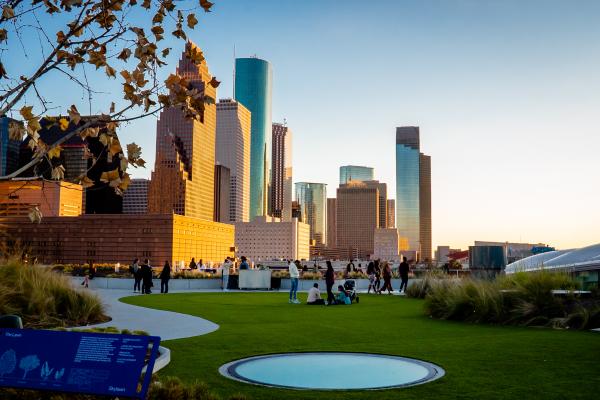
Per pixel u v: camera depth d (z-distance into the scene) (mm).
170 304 24969
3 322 6594
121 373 5285
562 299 17281
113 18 5297
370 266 35625
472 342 12805
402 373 9344
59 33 5324
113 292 35094
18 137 4988
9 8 4938
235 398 7105
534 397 7699
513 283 19625
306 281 39594
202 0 5371
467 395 7785
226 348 11922
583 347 11977
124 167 5031
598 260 25969
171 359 10539
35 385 5395
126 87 5090
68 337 5559
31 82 5105
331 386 8352
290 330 15266
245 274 39000
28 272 16906
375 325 16688
